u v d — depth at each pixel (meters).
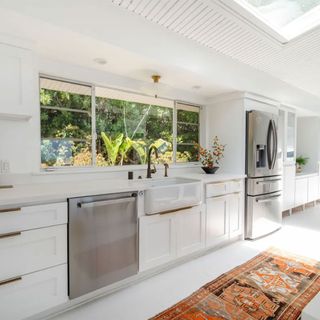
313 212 4.75
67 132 2.41
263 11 2.14
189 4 1.90
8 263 1.43
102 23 1.80
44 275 1.56
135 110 3.15
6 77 1.69
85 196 1.73
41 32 1.67
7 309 1.44
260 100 3.49
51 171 2.23
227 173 3.41
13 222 1.44
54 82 2.30
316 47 2.68
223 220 2.91
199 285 2.09
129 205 1.97
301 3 2.08
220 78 2.79
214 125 3.60
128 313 1.73
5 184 1.93
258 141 3.23
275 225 3.56
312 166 5.61
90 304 1.83
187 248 2.48
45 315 1.67
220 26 2.22
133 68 2.41
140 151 3.14
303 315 0.72
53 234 1.59
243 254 2.75
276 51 2.72
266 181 3.36
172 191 2.25
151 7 1.88
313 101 4.75
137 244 2.05
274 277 2.22
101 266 1.82
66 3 1.63
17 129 1.97
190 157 3.60
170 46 2.26
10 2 1.42
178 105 3.39
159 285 2.10
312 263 2.51
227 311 1.75
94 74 2.48
